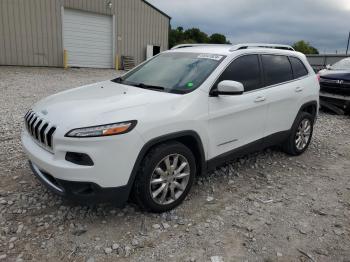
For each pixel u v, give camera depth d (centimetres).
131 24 2191
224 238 323
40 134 331
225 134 412
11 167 459
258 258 297
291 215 371
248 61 454
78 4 1917
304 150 582
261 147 485
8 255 285
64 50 1914
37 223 332
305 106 553
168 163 350
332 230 345
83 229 325
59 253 291
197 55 446
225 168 492
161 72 438
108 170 306
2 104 862
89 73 1772
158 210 354
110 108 326
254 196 411
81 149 298
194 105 369
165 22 2377
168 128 339
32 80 1354
